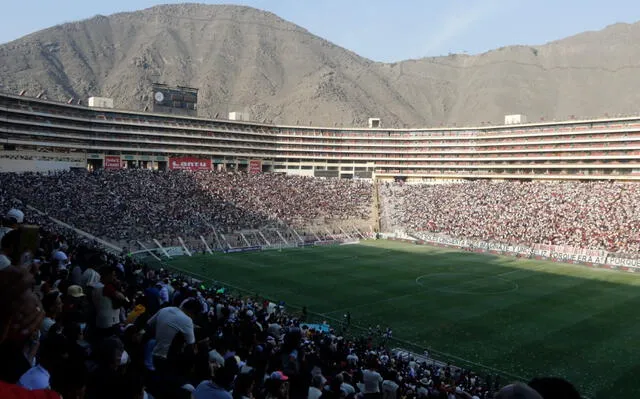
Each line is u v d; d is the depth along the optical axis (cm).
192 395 1183
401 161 19612
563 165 15888
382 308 6750
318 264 9806
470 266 9788
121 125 16088
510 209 13300
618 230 10994
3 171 12094
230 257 10419
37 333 788
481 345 5338
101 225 10419
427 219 13862
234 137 18800
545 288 7956
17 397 488
